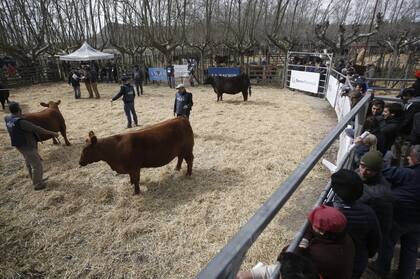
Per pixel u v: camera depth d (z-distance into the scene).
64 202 5.32
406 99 5.27
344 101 9.27
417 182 2.70
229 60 25.11
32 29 25.17
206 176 6.26
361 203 2.26
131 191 5.59
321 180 5.96
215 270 0.85
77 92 15.63
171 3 23.41
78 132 9.56
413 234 2.82
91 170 6.64
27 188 5.84
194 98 15.53
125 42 29.09
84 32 30.06
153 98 15.69
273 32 23.94
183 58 27.48
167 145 5.57
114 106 13.46
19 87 20.20
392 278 3.08
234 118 11.03
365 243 2.25
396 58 21.92
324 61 17.20
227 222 4.65
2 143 8.55
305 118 11.04
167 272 3.69
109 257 3.95
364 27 31.45
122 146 5.10
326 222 1.75
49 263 3.87
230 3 23.59
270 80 21.31
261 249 3.96
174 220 4.68
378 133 4.25
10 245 4.22
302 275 1.40
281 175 6.28
